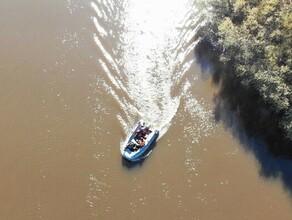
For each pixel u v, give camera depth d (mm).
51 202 54344
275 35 56562
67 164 56344
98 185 55094
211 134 58125
